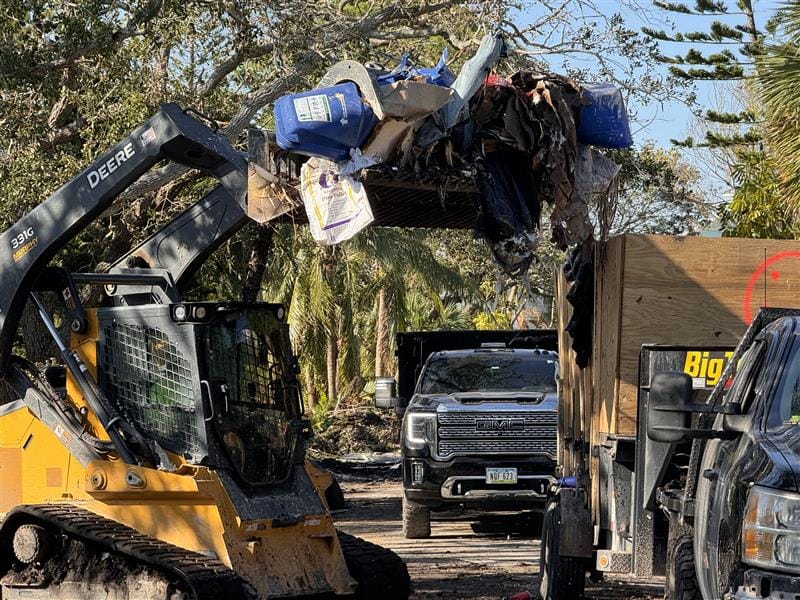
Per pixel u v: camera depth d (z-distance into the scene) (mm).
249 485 10266
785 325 7273
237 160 10727
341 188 9281
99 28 18906
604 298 10203
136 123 20062
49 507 10500
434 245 42188
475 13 22703
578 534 10328
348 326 39406
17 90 19344
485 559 15203
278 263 33562
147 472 10023
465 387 18203
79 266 25281
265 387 10758
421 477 16844
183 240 11852
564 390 12727
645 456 8852
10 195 19500
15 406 11266
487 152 9812
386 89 8969
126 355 10836
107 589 10195
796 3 18609
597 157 10344
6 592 10789
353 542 11328
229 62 22375
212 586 9133
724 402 7641
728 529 6395
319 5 22062
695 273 9711
